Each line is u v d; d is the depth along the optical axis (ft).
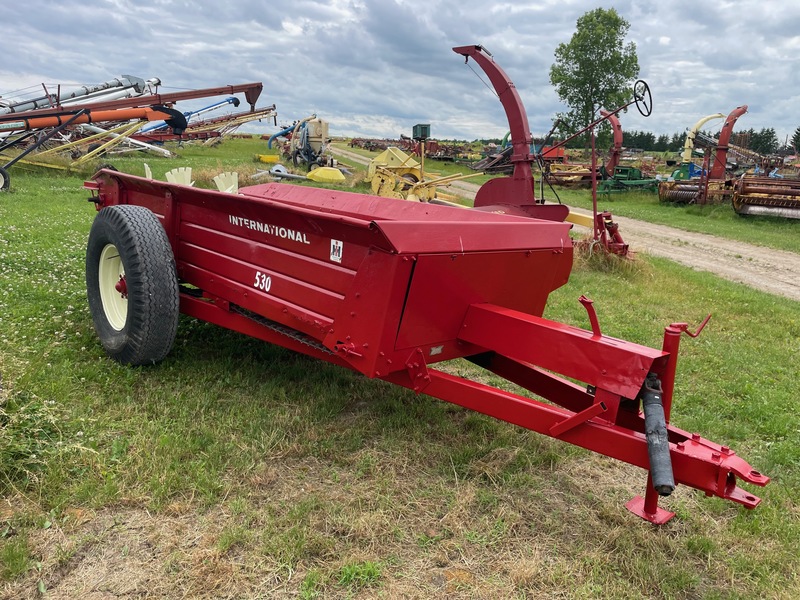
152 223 14.53
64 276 22.90
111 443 11.64
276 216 11.93
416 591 8.75
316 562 9.14
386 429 13.26
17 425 11.16
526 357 10.80
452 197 67.46
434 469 11.94
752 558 9.95
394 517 10.33
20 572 8.50
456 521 10.31
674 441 9.66
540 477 12.07
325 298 11.41
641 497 11.18
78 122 54.80
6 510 9.70
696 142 110.32
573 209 79.71
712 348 21.45
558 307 25.44
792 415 15.83
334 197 19.16
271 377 15.30
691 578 9.33
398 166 62.75
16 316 17.76
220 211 13.87
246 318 14.05
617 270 34.50
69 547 8.99
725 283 35.88
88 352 15.70
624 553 9.82
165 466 10.93
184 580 8.59
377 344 10.49
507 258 11.92
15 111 65.62
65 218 36.96
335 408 13.89
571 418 9.89
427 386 11.48
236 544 9.39
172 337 14.69
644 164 145.28
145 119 57.62
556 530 10.37
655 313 26.21
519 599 8.75
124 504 10.06
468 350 12.57
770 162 118.42
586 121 210.38
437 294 10.89
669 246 53.42
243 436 12.33
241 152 145.69
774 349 22.02
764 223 69.92
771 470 12.91
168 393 13.79
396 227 9.84
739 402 16.56
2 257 24.90
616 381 9.58
